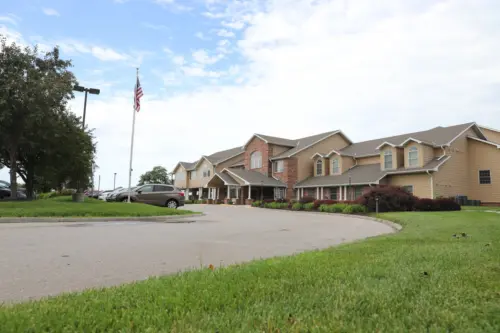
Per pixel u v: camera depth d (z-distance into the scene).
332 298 3.60
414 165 29.55
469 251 6.44
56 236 9.82
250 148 45.50
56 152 23.06
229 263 6.43
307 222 16.98
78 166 24.11
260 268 5.09
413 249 6.88
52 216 15.52
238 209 31.38
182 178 58.72
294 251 8.02
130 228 12.59
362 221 18.11
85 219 15.61
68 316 3.10
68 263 6.27
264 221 17.20
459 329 2.84
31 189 25.53
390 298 3.58
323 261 5.67
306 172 40.84
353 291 3.82
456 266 5.14
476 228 11.43
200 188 53.72
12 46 20.50
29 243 8.47
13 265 6.05
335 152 37.25
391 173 30.31
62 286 4.81
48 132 21.11
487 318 3.08
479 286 4.04
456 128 31.58
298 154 40.50
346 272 4.81
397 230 12.89
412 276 4.51
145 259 6.75
